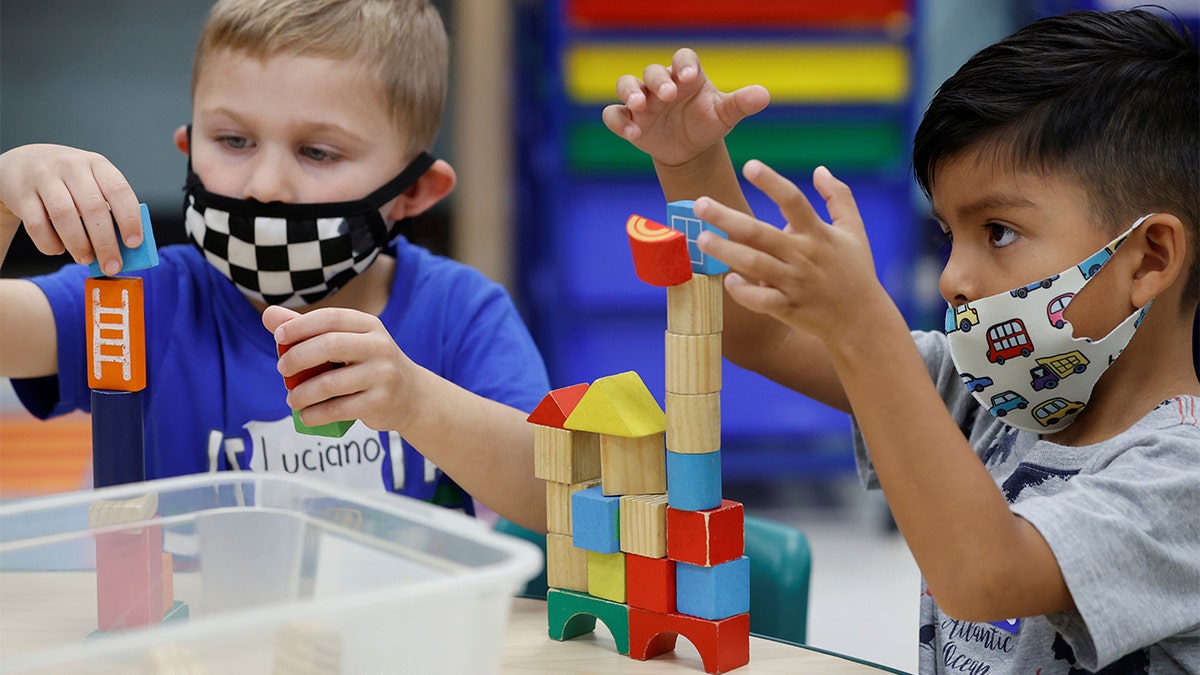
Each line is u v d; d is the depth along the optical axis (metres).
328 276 1.05
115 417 0.76
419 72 1.10
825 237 0.64
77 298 1.09
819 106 2.47
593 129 2.51
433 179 1.15
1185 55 0.82
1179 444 0.75
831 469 2.64
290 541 0.69
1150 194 0.79
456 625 0.57
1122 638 0.69
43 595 0.78
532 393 1.09
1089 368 0.81
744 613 0.76
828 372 1.03
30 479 2.55
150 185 3.33
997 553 0.68
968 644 0.88
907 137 2.48
